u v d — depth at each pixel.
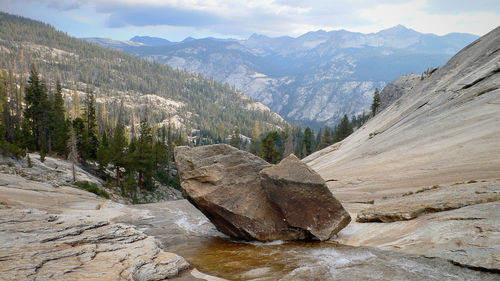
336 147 51.47
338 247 11.96
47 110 68.62
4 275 7.95
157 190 69.31
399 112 41.56
